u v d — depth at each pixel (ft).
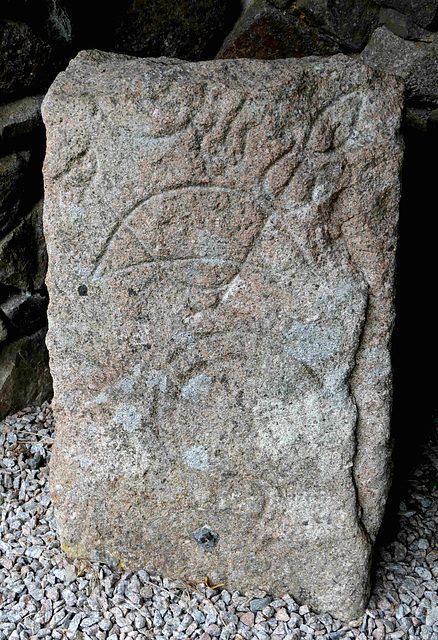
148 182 5.04
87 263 5.26
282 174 4.99
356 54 7.55
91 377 5.50
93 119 4.99
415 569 6.06
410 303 8.63
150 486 5.67
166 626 5.60
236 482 5.58
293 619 5.60
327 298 5.18
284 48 7.72
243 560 5.75
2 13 6.59
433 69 7.19
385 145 5.01
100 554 5.95
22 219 7.14
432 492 6.91
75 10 7.02
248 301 5.23
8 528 6.45
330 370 5.31
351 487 5.49
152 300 5.28
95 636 5.55
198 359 5.37
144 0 7.47
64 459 5.75
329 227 5.10
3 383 7.49
